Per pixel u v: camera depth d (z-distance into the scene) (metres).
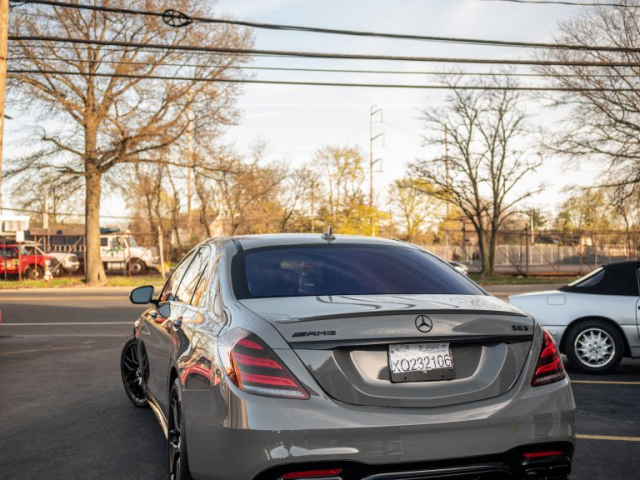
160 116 32.22
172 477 4.11
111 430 5.89
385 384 3.22
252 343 3.22
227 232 58.16
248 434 3.07
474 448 3.20
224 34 32.31
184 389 3.71
